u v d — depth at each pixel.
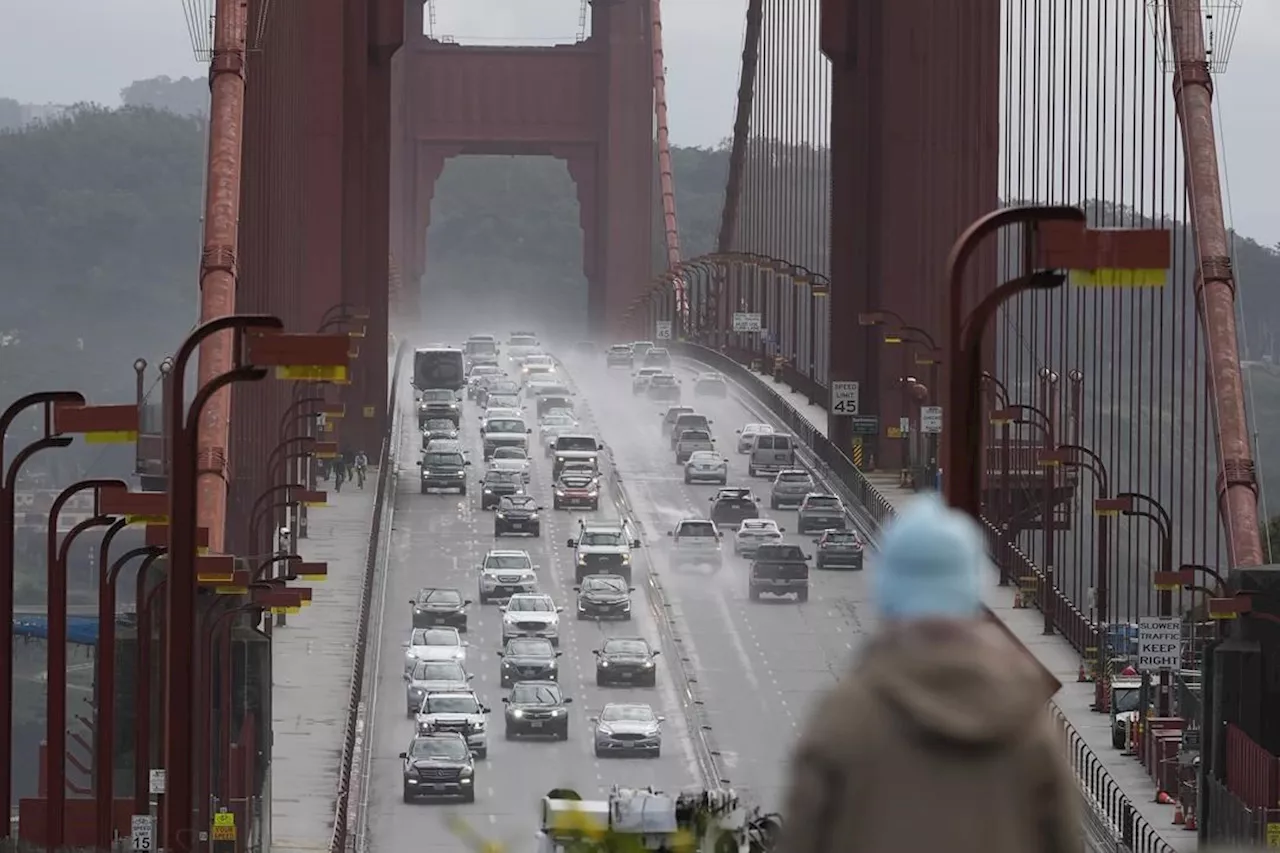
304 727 179.12
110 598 115.69
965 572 13.80
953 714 13.40
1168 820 148.75
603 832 25.95
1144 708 169.38
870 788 13.44
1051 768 13.41
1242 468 195.62
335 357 72.69
